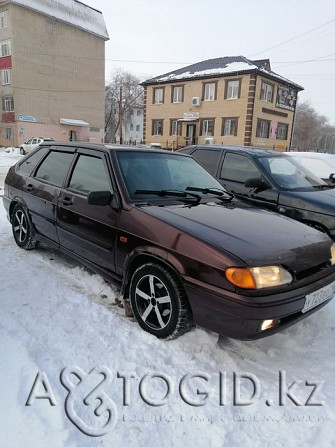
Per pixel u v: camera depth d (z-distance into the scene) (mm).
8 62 33719
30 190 4344
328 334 3047
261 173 5113
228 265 2342
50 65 36125
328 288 2729
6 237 5207
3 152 31266
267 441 1939
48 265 4129
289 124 32500
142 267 2861
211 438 1938
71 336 2746
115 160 3391
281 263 2439
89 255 3502
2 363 2371
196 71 30734
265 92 28734
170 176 3645
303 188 5039
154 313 2855
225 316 2369
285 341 2893
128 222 2998
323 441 1952
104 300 3379
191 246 2539
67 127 38812
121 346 2664
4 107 35531
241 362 2604
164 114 32562
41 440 1838
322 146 85875
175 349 2656
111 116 62062
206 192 3631
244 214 3166
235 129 28328
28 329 2791
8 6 32219
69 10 37250
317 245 2775
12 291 3412
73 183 3760
